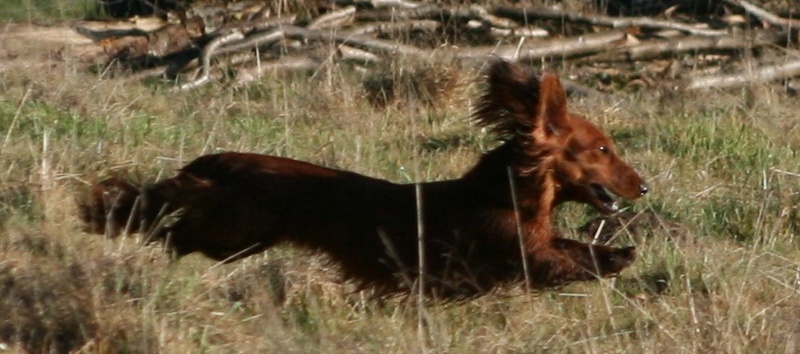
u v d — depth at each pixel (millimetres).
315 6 22453
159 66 19578
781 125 16781
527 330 9859
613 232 12305
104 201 10539
